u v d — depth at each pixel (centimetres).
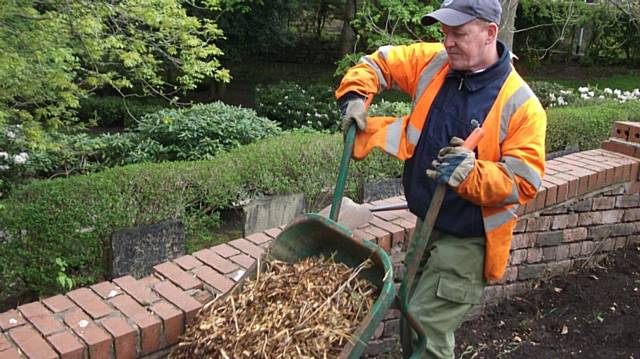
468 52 223
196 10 1150
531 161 215
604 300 392
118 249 439
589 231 427
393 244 320
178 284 264
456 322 241
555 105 998
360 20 934
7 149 668
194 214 518
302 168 559
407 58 255
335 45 1830
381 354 334
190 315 240
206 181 507
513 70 232
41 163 700
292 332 199
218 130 758
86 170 745
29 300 439
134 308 241
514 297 397
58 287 429
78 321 231
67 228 427
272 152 562
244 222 508
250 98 1533
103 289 255
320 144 583
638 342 353
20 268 422
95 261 443
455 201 231
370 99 257
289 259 236
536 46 1827
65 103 494
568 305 388
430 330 239
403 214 345
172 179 481
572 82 1738
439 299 238
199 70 491
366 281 217
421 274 256
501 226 229
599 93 1057
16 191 457
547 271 411
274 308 208
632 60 1898
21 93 451
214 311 217
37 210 421
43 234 421
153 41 487
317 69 1789
